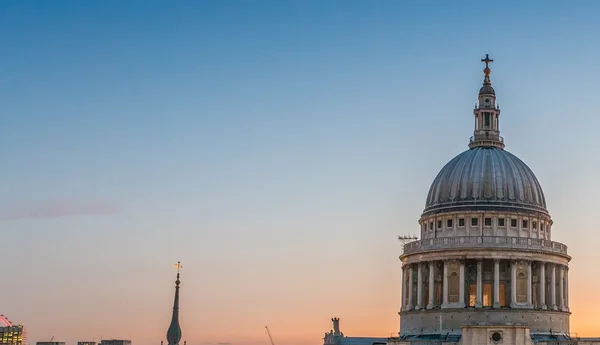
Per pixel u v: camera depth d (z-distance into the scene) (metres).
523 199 197.38
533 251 190.00
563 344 174.12
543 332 186.75
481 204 194.62
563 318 192.50
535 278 191.62
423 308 192.75
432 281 192.75
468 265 190.50
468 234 193.50
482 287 188.62
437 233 198.12
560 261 195.00
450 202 198.00
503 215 193.75
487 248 188.00
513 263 188.75
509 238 190.38
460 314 185.88
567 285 198.25
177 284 167.12
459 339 174.50
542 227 198.38
